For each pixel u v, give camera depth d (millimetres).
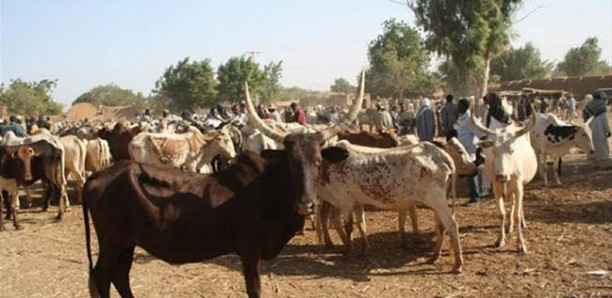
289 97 69125
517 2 34938
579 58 86438
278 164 5512
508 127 8156
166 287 7270
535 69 75938
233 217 5434
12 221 11680
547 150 12414
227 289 7160
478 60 35188
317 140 5461
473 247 8289
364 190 7801
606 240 8109
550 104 36281
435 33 35562
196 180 5633
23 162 10875
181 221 5379
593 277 6758
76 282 7703
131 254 5984
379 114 21797
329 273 7562
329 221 10242
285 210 5465
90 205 5676
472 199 11008
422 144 7594
